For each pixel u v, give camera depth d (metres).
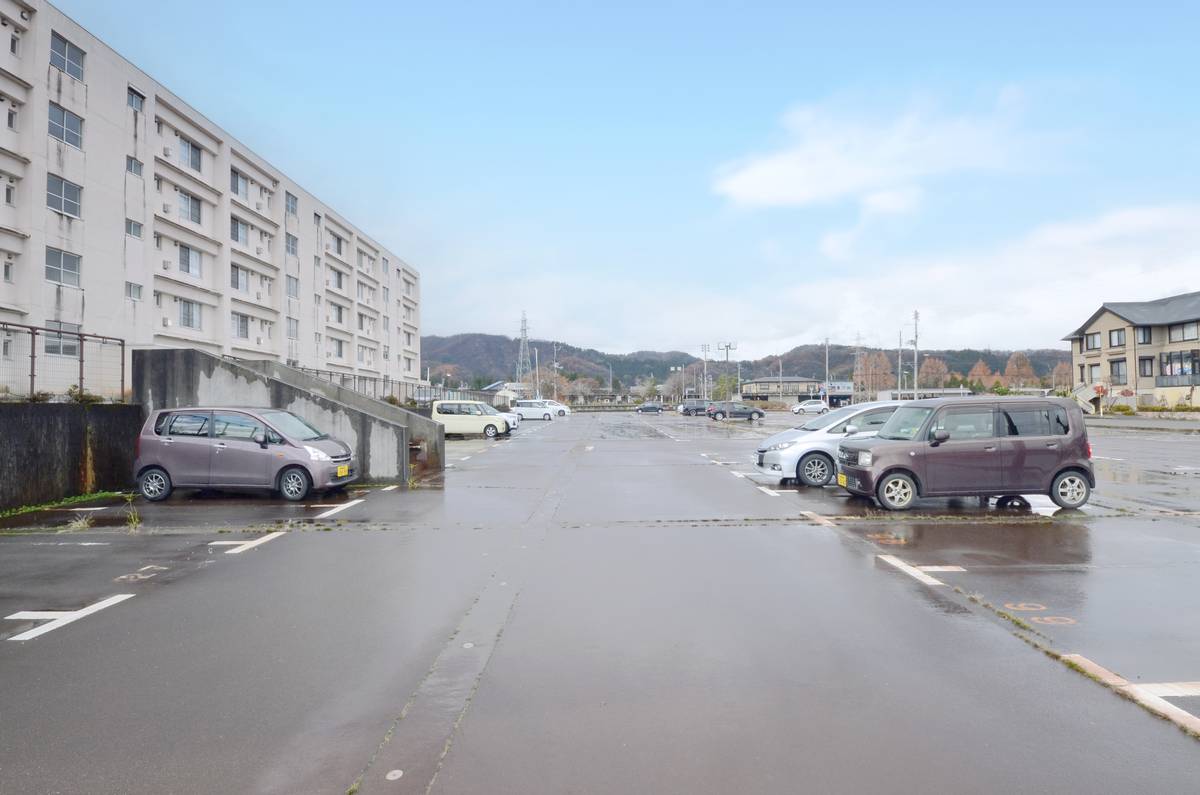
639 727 3.76
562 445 26.47
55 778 3.34
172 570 7.35
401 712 3.97
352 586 6.66
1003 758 3.40
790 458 13.51
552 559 7.64
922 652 4.80
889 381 117.75
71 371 13.43
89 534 9.36
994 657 4.70
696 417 63.91
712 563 7.39
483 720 3.86
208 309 37.62
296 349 47.41
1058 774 3.26
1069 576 6.77
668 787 3.18
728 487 13.57
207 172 37.09
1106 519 9.79
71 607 6.08
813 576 6.83
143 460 12.21
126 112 30.45
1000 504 11.12
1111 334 61.09
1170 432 33.50
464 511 10.98
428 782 3.25
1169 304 59.44
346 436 14.62
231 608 6.00
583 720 3.84
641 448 24.64
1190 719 3.76
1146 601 5.94
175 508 11.52
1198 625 5.32
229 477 12.11
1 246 25.08
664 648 4.91
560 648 4.94
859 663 4.61
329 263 53.28
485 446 26.08
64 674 4.60
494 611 5.81
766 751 3.49
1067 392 75.19
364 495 12.91
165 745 3.64
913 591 6.29
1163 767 3.32
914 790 3.14
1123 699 4.05
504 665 4.64
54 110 26.86
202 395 14.91
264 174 42.69
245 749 3.59
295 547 8.44
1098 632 5.16
